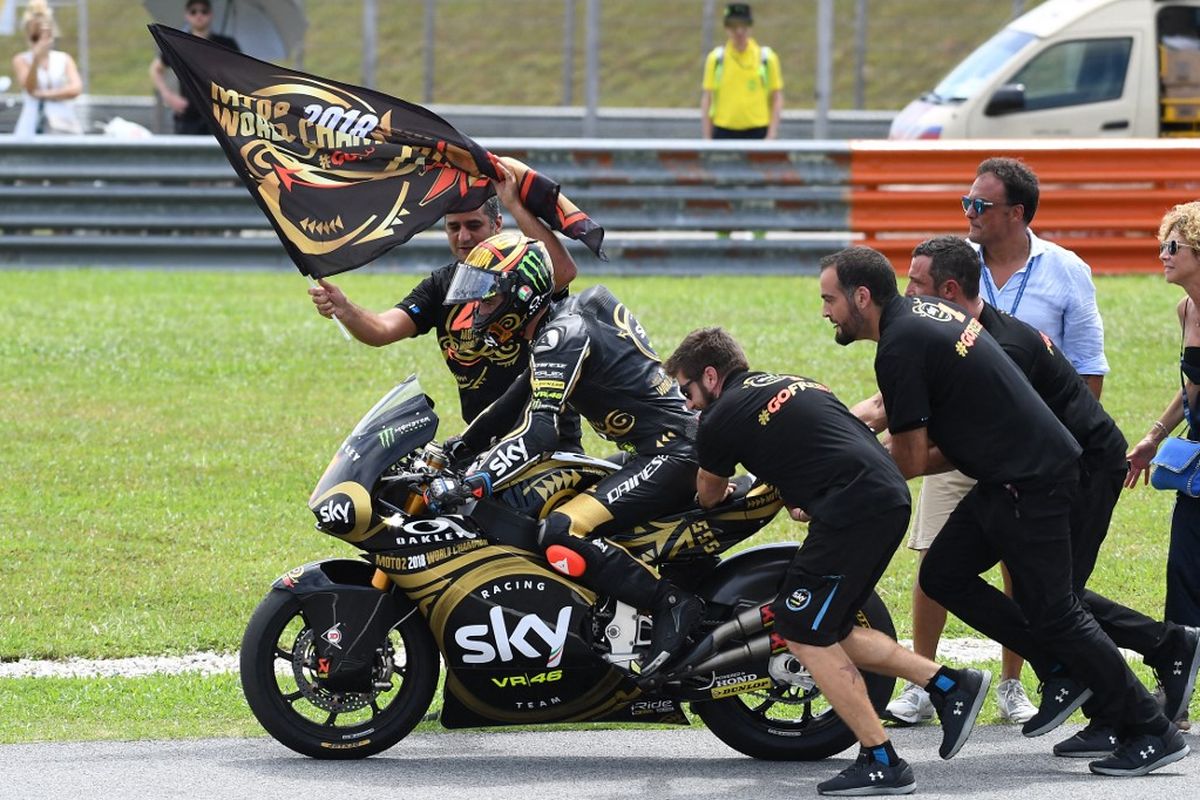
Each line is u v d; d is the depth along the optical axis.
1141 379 41.97
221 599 28.95
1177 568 22.97
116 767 21.05
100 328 47.22
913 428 20.27
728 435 20.16
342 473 21.12
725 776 21.05
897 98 104.25
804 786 20.59
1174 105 64.50
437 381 42.56
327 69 110.75
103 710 23.89
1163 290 51.66
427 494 20.81
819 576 19.75
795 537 32.78
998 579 30.38
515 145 53.41
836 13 114.75
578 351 20.89
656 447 21.28
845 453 19.77
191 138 54.44
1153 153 53.34
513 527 21.38
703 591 21.86
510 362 22.77
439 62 111.75
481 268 21.73
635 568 21.05
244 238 55.19
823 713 21.94
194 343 45.88
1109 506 21.84
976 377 20.25
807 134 84.00
